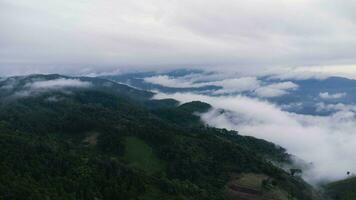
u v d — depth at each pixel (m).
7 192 186.75
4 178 198.12
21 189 192.00
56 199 198.88
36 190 195.25
